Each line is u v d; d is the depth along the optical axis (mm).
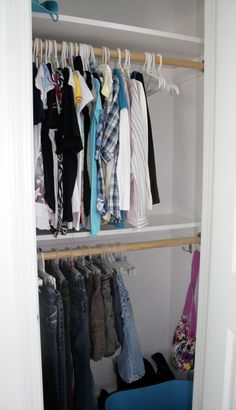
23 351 896
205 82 1036
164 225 1376
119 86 1136
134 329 1330
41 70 1018
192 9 1479
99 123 1094
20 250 859
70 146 1027
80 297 1184
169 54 1437
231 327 963
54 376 1094
